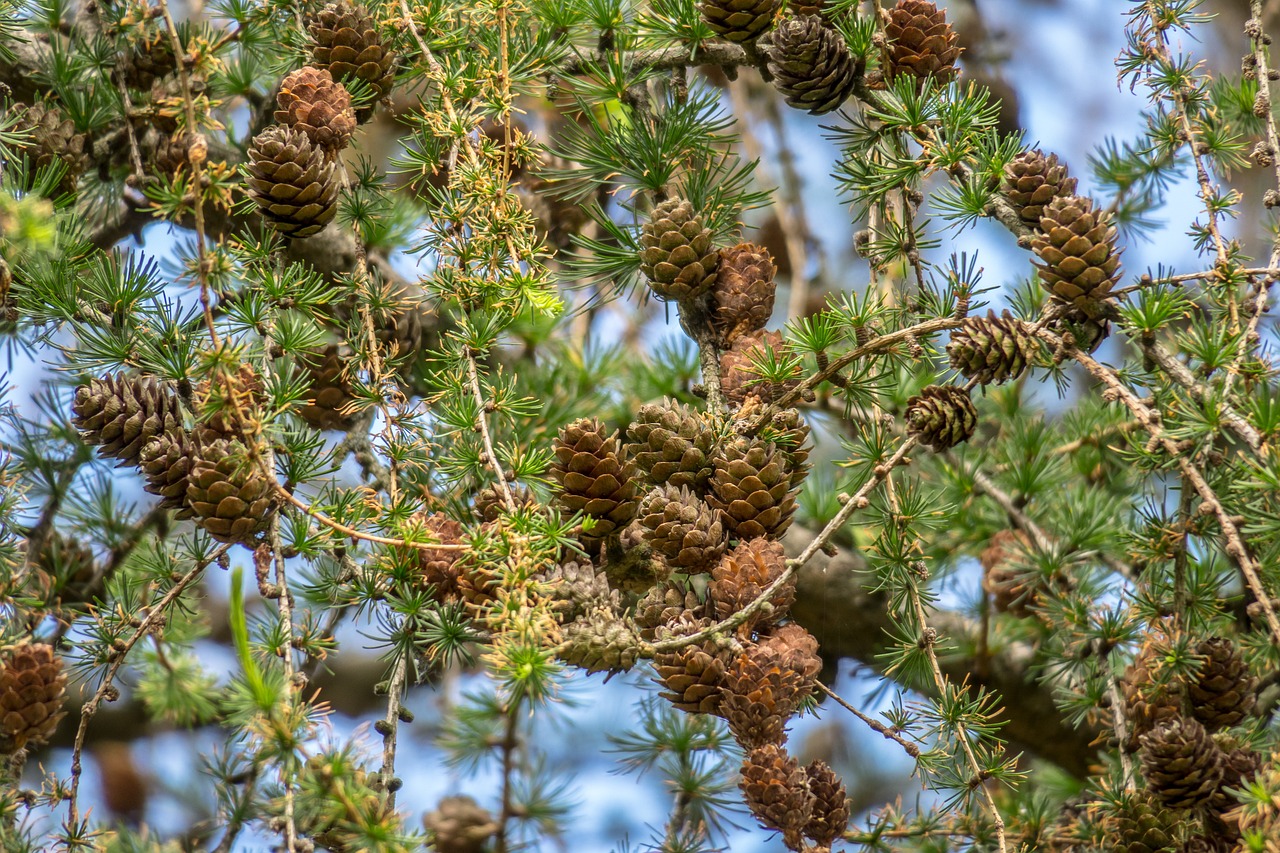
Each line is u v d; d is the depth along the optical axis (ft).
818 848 5.47
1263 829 5.41
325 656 5.63
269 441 5.60
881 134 5.77
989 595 6.26
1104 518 6.08
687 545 5.54
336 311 5.98
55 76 5.93
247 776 5.72
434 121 5.75
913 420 5.57
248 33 5.97
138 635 5.64
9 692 5.53
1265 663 5.89
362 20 5.78
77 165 5.89
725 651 5.50
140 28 5.91
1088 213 5.56
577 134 5.87
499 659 5.44
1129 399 5.54
